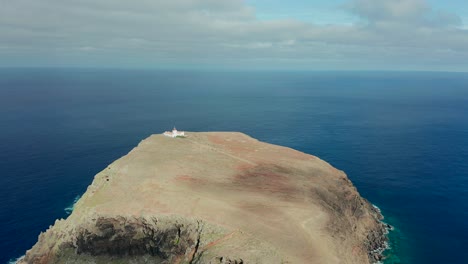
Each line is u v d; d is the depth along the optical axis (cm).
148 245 7200
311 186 9212
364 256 7362
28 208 10369
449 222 9619
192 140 12525
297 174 9994
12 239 8806
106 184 8894
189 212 7344
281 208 7644
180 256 6819
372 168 13888
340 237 7200
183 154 10681
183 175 9025
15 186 11856
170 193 8038
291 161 10975
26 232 9125
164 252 7012
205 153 10988
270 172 9856
